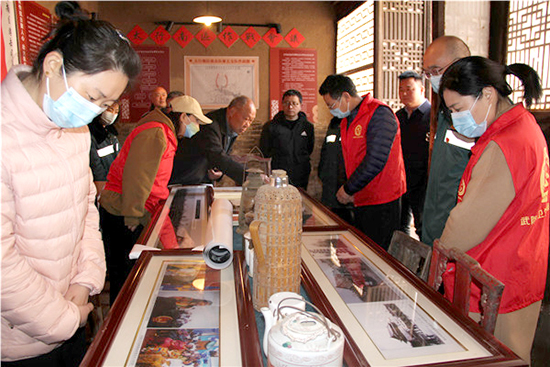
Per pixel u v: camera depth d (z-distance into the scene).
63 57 0.87
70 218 1.03
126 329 0.92
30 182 0.90
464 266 1.12
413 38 3.65
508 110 1.26
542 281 1.29
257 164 1.88
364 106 2.42
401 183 2.53
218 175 3.02
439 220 1.76
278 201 0.97
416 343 0.87
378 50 3.58
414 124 3.02
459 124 1.35
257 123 5.24
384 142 2.31
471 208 1.22
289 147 3.99
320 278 1.20
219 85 5.12
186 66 5.06
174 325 0.94
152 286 1.15
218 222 1.39
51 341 0.94
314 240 1.56
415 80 2.95
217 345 0.86
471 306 1.25
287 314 0.78
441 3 2.24
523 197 1.19
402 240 1.55
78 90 0.89
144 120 2.09
